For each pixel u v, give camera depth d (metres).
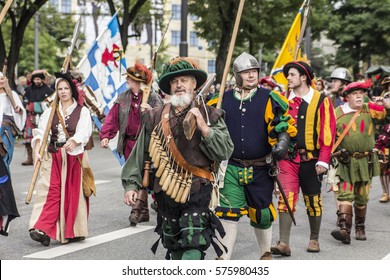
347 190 12.85
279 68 17.42
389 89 14.94
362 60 73.81
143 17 48.72
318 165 11.09
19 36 38.44
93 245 12.12
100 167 25.06
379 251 12.08
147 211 14.44
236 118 9.73
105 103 20.06
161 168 7.72
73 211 12.15
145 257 11.25
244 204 9.71
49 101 12.52
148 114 7.94
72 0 107.06
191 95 7.81
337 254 11.73
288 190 11.16
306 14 15.98
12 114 14.59
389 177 18.03
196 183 7.78
